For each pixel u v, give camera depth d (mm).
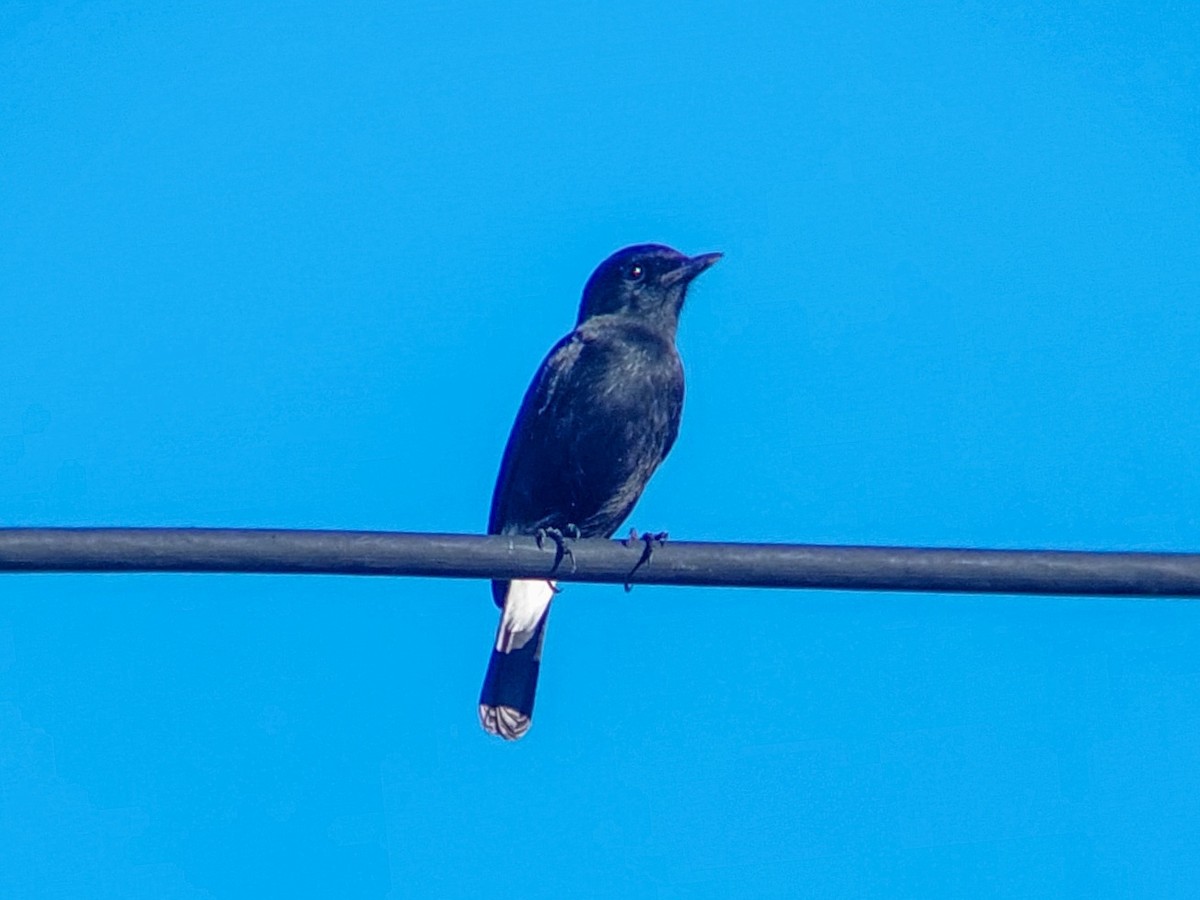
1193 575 10930
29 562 10570
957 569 10977
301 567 10875
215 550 10750
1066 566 10977
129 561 10641
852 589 11109
